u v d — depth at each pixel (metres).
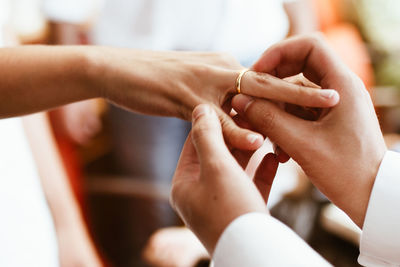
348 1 1.33
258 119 0.53
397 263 0.51
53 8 1.00
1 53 0.53
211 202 0.43
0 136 0.61
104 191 1.15
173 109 0.54
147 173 1.17
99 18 1.05
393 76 1.36
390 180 0.50
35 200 0.63
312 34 0.53
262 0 1.07
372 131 0.51
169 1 0.97
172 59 0.55
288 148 0.52
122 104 0.55
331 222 0.79
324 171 0.52
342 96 0.51
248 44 1.12
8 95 0.53
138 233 1.12
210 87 0.54
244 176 0.43
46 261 0.64
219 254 0.41
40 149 0.65
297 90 0.51
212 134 0.45
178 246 0.78
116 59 0.54
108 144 1.25
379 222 0.50
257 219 0.41
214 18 1.02
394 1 1.37
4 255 0.61
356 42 1.18
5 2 0.65
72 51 0.54
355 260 0.77
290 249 0.40
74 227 0.67
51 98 0.54
